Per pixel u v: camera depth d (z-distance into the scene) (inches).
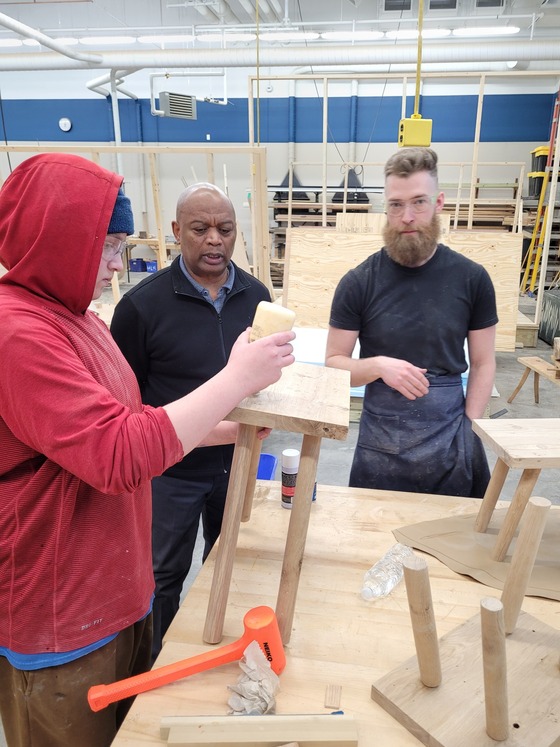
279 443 149.5
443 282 64.7
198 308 66.1
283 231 334.6
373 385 68.3
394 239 62.7
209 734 30.8
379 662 37.1
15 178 31.4
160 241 134.9
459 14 303.9
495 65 318.0
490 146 344.2
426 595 31.2
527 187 343.3
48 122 380.5
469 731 30.8
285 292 186.2
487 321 66.7
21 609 34.5
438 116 343.0
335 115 350.0
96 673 37.1
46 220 30.2
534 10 297.6
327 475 132.9
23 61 293.9
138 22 336.8
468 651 36.6
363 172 355.3
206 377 66.6
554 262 334.6
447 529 51.5
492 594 43.5
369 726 32.3
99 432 28.3
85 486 34.0
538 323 232.4
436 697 33.0
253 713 32.6
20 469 33.0
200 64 274.2
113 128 375.6
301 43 321.1
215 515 72.9
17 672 35.9
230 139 366.0
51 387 28.3
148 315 65.3
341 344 69.0
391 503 57.1
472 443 67.3
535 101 333.4
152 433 29.3
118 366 37.8
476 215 321.4
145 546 40.9
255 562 47.7
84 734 37.7
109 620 36.9
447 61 252.4
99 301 186.2
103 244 32.3
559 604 42.7
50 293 32.7
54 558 33.8
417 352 65.7
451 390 66.9
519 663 35.5
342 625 40.4
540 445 44.3
